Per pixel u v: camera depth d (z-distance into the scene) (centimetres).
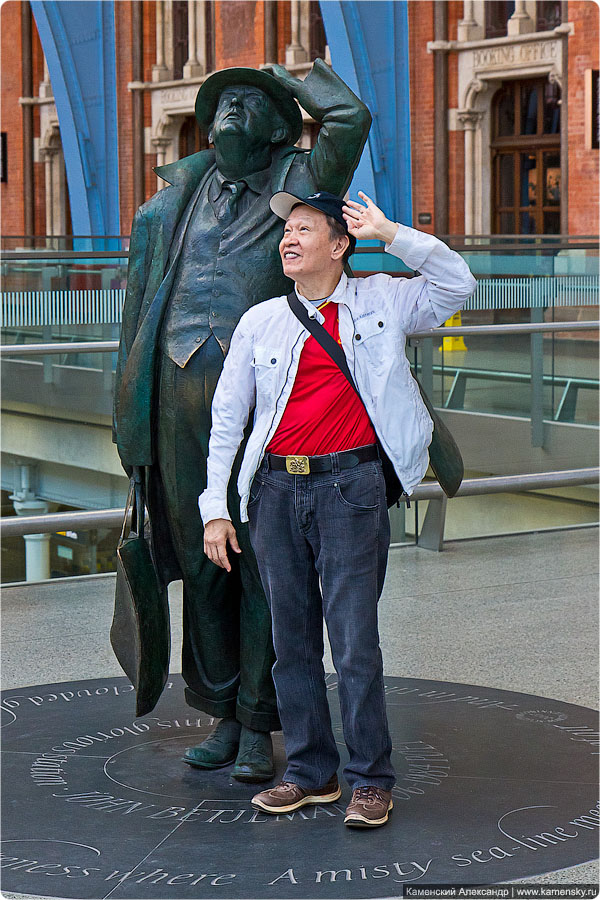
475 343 779
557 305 820
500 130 2508
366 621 357
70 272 750
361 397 353
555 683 496
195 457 385
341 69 1658
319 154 377
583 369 823
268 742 403
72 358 736
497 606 618
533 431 806
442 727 441
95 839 347
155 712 464
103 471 739
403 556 734
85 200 2453
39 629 583
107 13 2409
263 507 362
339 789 379
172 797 380
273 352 354
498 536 796
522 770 399
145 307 390
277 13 2855
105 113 2431
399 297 360
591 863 328
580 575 686
